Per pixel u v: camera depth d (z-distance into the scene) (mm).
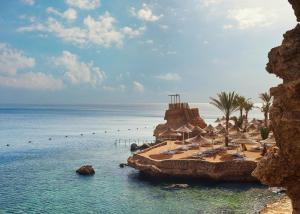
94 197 43812
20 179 55344
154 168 50688
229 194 42750
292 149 15039
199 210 37219
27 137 129250
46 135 137375
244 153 56156
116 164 69250
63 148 97625
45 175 58500
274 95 16219
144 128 183750
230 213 35969
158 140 87750
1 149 95062
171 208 38250
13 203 41500
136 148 92500
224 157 52719
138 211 37625
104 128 180375
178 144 73125
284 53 15328
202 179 49000
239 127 93000
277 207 29016
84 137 131875
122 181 52438
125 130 168875
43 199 43219
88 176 57188
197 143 63688
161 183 49688
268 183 16250
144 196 43406
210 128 86125
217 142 72125
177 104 98812
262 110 88125
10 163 71375
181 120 97312
